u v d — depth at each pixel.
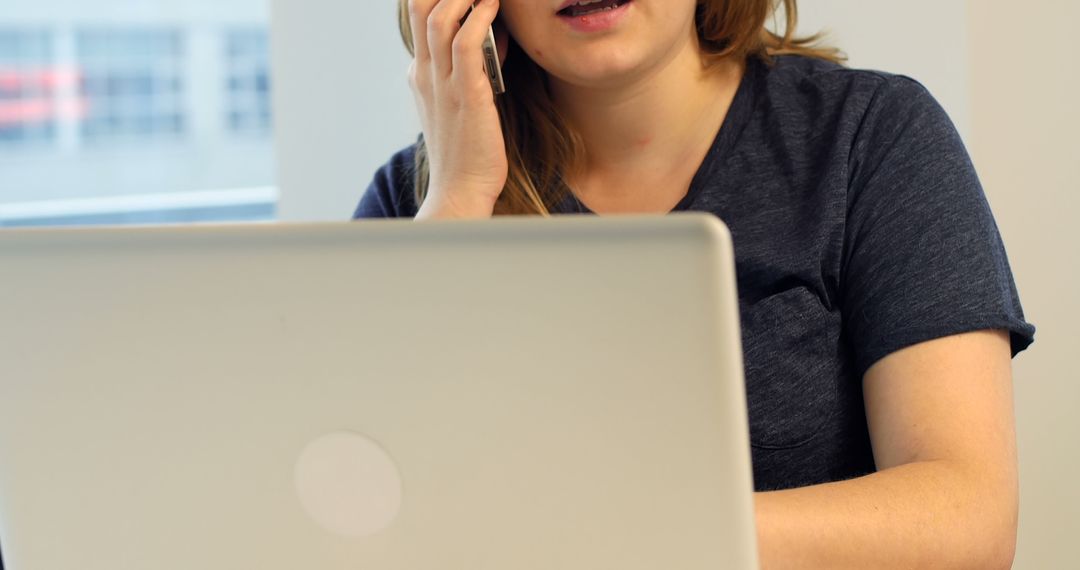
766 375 1.24
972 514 0.94
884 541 0.88
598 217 0.61
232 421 0.71
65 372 0.75
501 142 1.38
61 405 0.75
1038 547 1.77
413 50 1.52
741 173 1.31
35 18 3.33
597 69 1.25
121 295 0.71
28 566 0.80
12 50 3.32
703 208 1.31
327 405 0.69
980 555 0.93
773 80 1.37
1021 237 1.72
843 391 1.25
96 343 0.73
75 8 3.36
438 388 0.66
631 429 0.64
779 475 1.25
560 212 1.41
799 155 1.29
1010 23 1.70
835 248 1.23
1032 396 1.75
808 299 1.24
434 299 0.65
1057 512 1.76
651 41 1.25
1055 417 1.75
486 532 0.68
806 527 0.86
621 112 1.34
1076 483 1.75
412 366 0.66
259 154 3.52
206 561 0.75
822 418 1.25
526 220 0.62
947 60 1.72
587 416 0.64
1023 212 1.72
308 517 0.71
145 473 0.75
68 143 3.41
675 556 0.65
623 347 0.62
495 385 0.65
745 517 0.63
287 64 2.63
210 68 3.47
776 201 1.28
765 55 1.40
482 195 1.39
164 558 0.76
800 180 1.28
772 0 1.41
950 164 1.21
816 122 1.31
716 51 1.37
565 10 1.25
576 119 1.40
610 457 0.64
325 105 2.60
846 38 1.80
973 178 1.22
